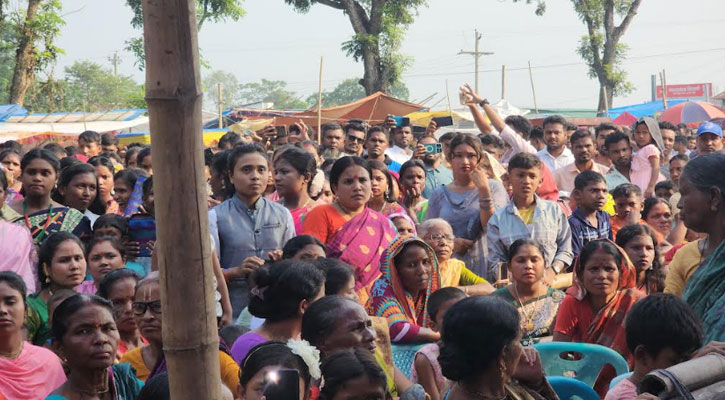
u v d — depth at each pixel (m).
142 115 30.98
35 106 32.50
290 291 4.19
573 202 8.30
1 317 4.26
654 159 10.03
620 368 4.72
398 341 5.24
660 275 6.24
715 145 11.36
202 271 1.82
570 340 5.51
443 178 9.69
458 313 3.01
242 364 3.41
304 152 6.85
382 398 3.37
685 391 2.74
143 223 6.90
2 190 6.68
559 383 4.39
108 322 4.00
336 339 3.91
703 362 2.88
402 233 6.88
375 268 6.20
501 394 3.01
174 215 1.78
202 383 1.84
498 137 9.98
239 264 5.99
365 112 23.84
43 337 5.35
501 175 8.24
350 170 6.29
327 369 3.38
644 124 10.55
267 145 10.44
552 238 7.21
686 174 4.00
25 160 7.08
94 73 87.12
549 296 6.01
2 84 62.25
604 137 11.49
